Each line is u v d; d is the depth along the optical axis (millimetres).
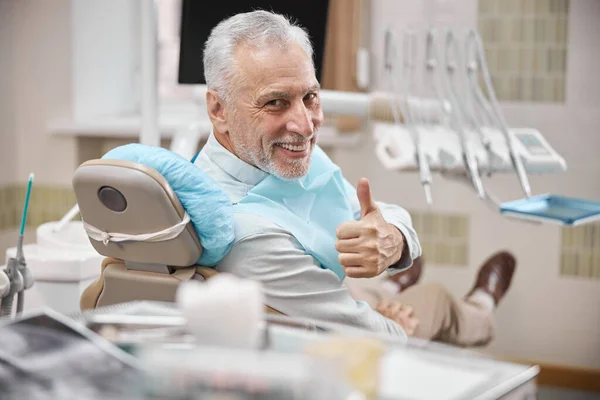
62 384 859
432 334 2766
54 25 3646
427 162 2373
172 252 1618
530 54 3352
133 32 3992
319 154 1942
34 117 3729
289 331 1043
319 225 1877
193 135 2480
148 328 1030
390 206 2045
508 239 3484
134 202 1578
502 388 900
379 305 2611
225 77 1780
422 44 3432
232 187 1831
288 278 1714
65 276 2113
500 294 3332
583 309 3453
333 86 3477
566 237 3432
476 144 2516
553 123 3367
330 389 854
